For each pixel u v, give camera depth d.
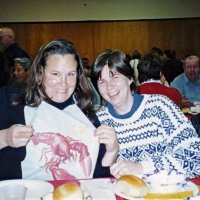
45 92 1.23
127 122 1.34
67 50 1.19
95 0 7.48
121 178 0.94
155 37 7.75
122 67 1.29
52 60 1.17
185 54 7.81
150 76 2.23
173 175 0.94
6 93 1.30
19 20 7.35
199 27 7.70
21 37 7.43
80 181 1.02
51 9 7.41
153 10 7.61
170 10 7.62
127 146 1.33
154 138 1.32
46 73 1.20
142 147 1.32
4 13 7.29
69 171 1.15
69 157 1.15
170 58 5.37
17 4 7.29
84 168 1.15
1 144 1.11
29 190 0.95
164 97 1.39
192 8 7.60
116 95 1.30
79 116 1.25
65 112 1.23
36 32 7.46
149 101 1.36
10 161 1.21
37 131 1.16
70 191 0.85
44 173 1.15
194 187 0.94
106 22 7.62
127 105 1.35
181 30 7.72
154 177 0.94
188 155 1.18
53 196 0.85
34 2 7.33
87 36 7.62
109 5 7.53
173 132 1.30
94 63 1.32
